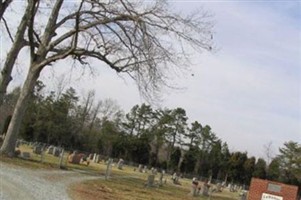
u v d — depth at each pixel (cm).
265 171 10900
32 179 2014
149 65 2864
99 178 3070
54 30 3028
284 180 10325
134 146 10044
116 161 8012
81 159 4878
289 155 10438
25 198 1390
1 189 1474
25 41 2920
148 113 10994
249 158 11106
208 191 4862
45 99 8244
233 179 11012
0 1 2720
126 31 2867
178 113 11219
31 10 2794
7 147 2861
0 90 2809
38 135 8094
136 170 7044
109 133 9925
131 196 2283
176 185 5119
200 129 11406
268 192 3881
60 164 3127
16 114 2916
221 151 11394
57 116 8325
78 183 2334
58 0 3012
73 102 9475
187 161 10981
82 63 3109
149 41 2841
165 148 11625
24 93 2941
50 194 1633
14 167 2388
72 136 9056
